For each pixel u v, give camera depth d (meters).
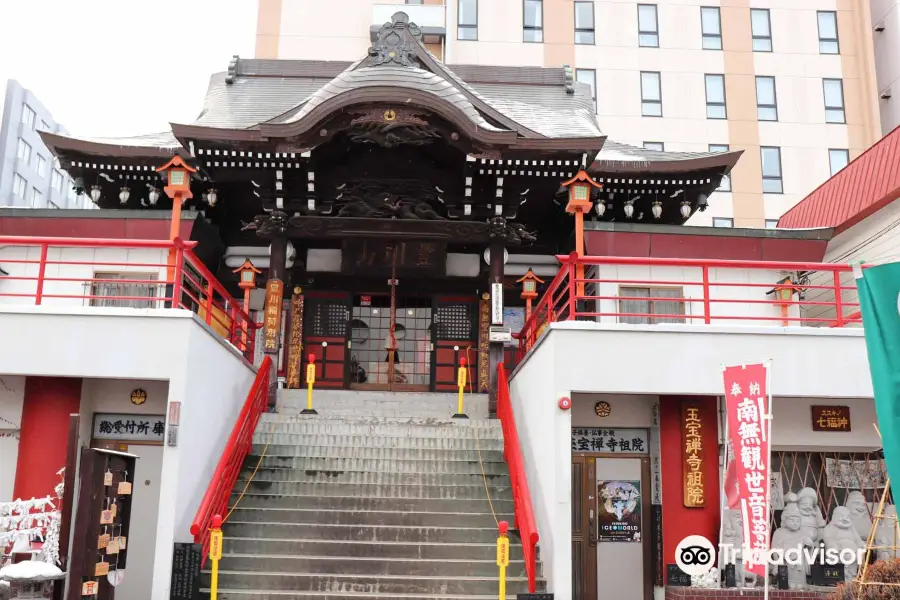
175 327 9.80
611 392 9.70
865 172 14.62
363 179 14.61
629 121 28.86
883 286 6.81
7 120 47.56
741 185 28.59
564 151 13.46
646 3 29.97
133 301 13.99
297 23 30.50
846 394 9.82
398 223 14.53
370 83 12.84
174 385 9.63
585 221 14.33
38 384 10.60
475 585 9.53
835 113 29.42
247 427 12.12
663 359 9.77
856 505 11.02
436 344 16.31
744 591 9.59
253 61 18.91
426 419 13.66
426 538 10.43
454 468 11.99
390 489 11.38
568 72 19.05
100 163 14.73
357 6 30.80
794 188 28.72
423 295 16.61
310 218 14.48
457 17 29.28
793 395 9.82
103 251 14.20
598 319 13.98
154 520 11.09
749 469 8.34
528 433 11.47
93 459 7.62
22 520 8.34
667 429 11.08
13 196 48.22
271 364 13.99
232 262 16.28
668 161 14.79
